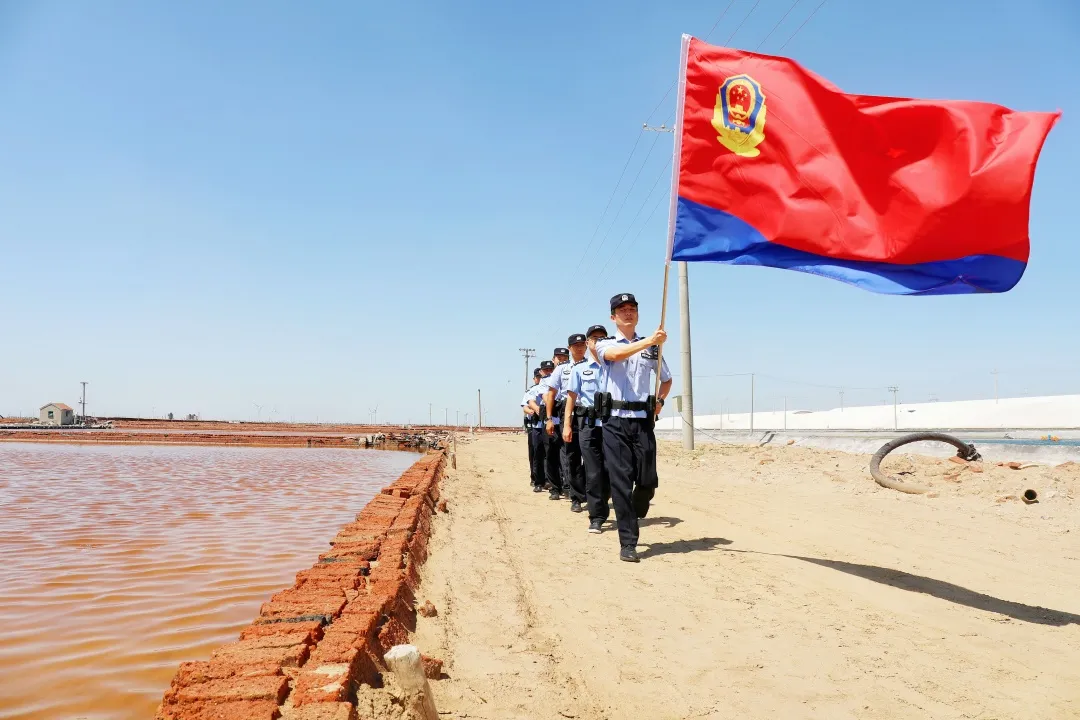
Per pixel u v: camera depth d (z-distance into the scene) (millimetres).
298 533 7336
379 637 3174
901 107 4301
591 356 7512
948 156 4145
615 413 5855
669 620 4082
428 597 4484
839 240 4480
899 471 10883
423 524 7094
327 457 29609
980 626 3955
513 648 3568
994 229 4047
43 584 4855
